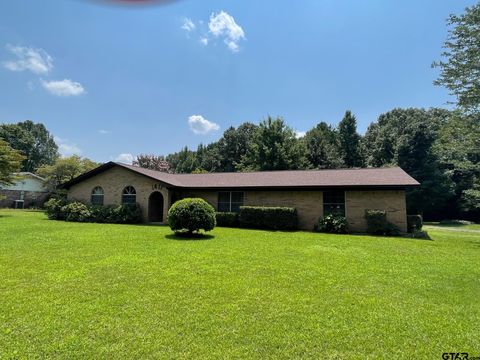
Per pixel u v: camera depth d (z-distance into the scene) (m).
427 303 4.64
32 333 3.40
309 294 4.91
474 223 26.53
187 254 7.86
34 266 6.36
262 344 3.28
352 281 5.70
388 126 36.50
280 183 16.12
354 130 38.09
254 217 15.64
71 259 7.08
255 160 35.38
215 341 3.31
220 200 17.92
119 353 3.02
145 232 12.45
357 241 11.04
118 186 18.86
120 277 5.64
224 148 50.91
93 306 4.21
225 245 9.43
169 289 5.00
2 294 4.64
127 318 3.85
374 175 15.58
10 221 15.89
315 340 3.39
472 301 4.77
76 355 2.97
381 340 3.42
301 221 15.80
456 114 14.59
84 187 19.77
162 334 3.44
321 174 17.16
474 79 13.84
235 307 4.28
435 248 9.82
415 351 3.20
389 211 14.34
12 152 22.38
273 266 6.71
